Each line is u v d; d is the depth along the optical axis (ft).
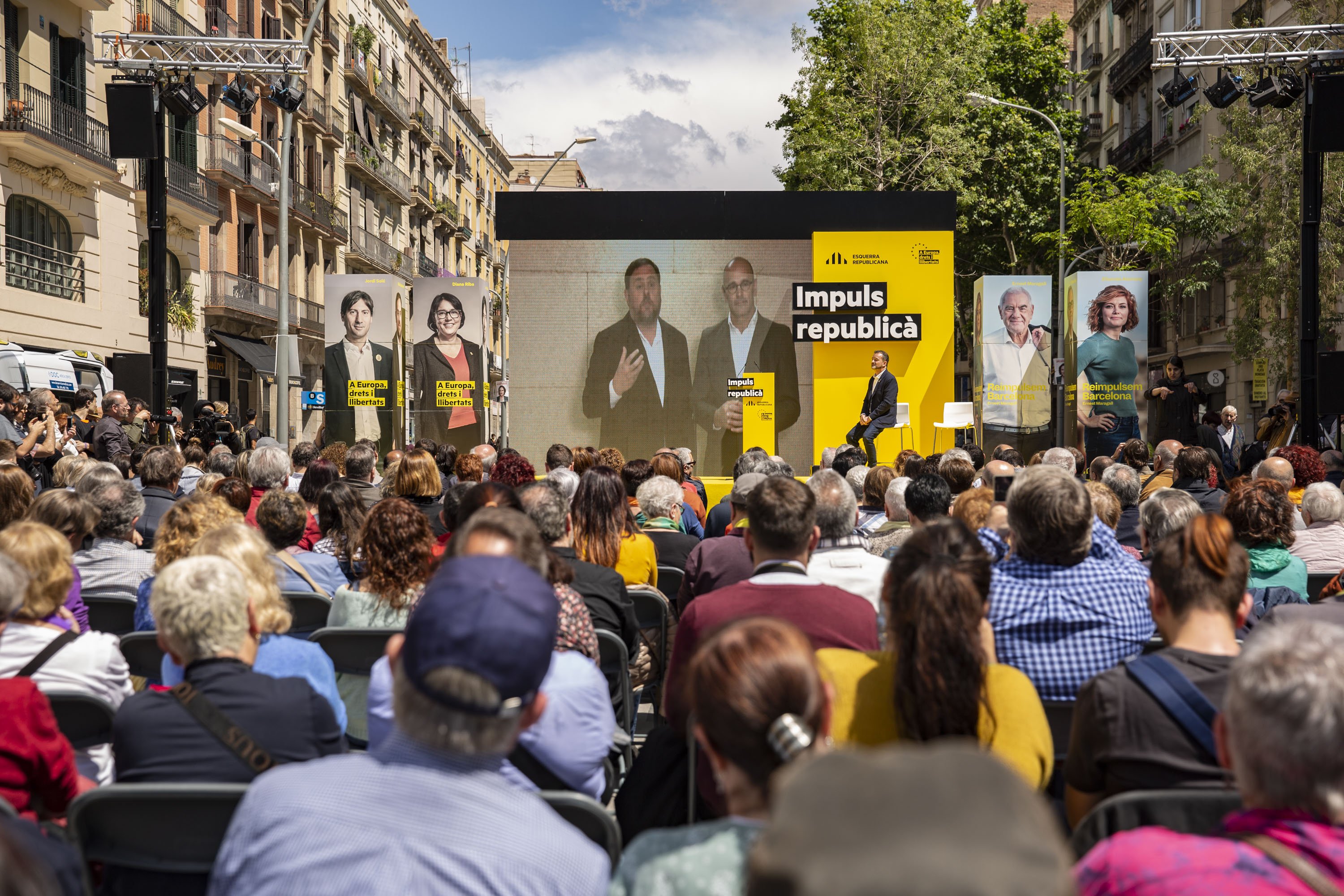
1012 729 8.83
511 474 26.73
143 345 94.79
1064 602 11.39
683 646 11.29
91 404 41.78
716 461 55.62
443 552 18.47
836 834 2.69
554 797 8.74
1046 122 129.39
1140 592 11.64
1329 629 6.13
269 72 48.26
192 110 46.75
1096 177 100.89
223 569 9.70
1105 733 8.91
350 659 14.11
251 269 126.21
